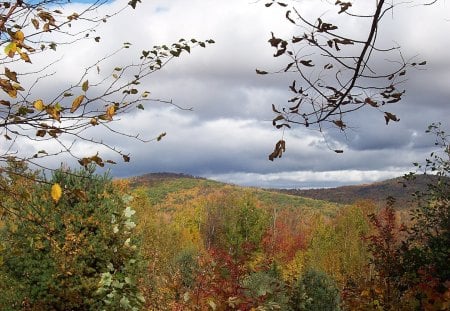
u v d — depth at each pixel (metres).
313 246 39.22
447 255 8.20
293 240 47.41
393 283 8.66
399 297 8.48
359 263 30.12
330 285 17.66
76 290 7.69
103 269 8.03
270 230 42.44
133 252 8.48
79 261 7.84
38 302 7.56
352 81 2.94
